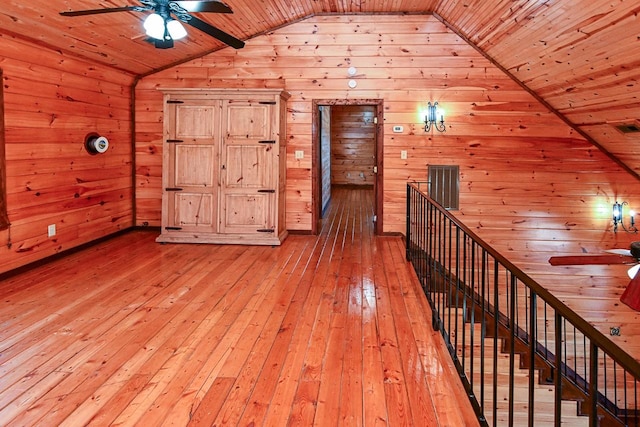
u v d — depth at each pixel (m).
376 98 6.32
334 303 3.82
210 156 5.91
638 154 5.52
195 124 5.89
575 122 5.94
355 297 3.98
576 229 6.17
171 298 3.88
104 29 4.56
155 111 6.59
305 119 6.44
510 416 1.93
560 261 3.03
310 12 6.18
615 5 3.42
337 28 6.28
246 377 2.57
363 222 7.75
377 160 6.44
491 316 4.50
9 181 4.35
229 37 3.60
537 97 6.07
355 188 12.66
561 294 6.15
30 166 4.62
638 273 2.08
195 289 4.14
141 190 6.73
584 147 6.08
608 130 5.46
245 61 6.40
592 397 1.24
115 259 5.15
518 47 5.14
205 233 5.98
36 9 3.80
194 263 5.04
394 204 6.46
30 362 2.70
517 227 6.26
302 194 6.57
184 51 6.04
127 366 2.68
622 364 1.06
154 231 6.75
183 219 5.99
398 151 6.37
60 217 5.13
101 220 5.97
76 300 3.78
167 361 2.75
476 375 4.25
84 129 5.52
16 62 4.34
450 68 6.19
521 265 6.25
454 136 6.27
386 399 2.37
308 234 6.61
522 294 6.06
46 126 4.84
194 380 2.53
